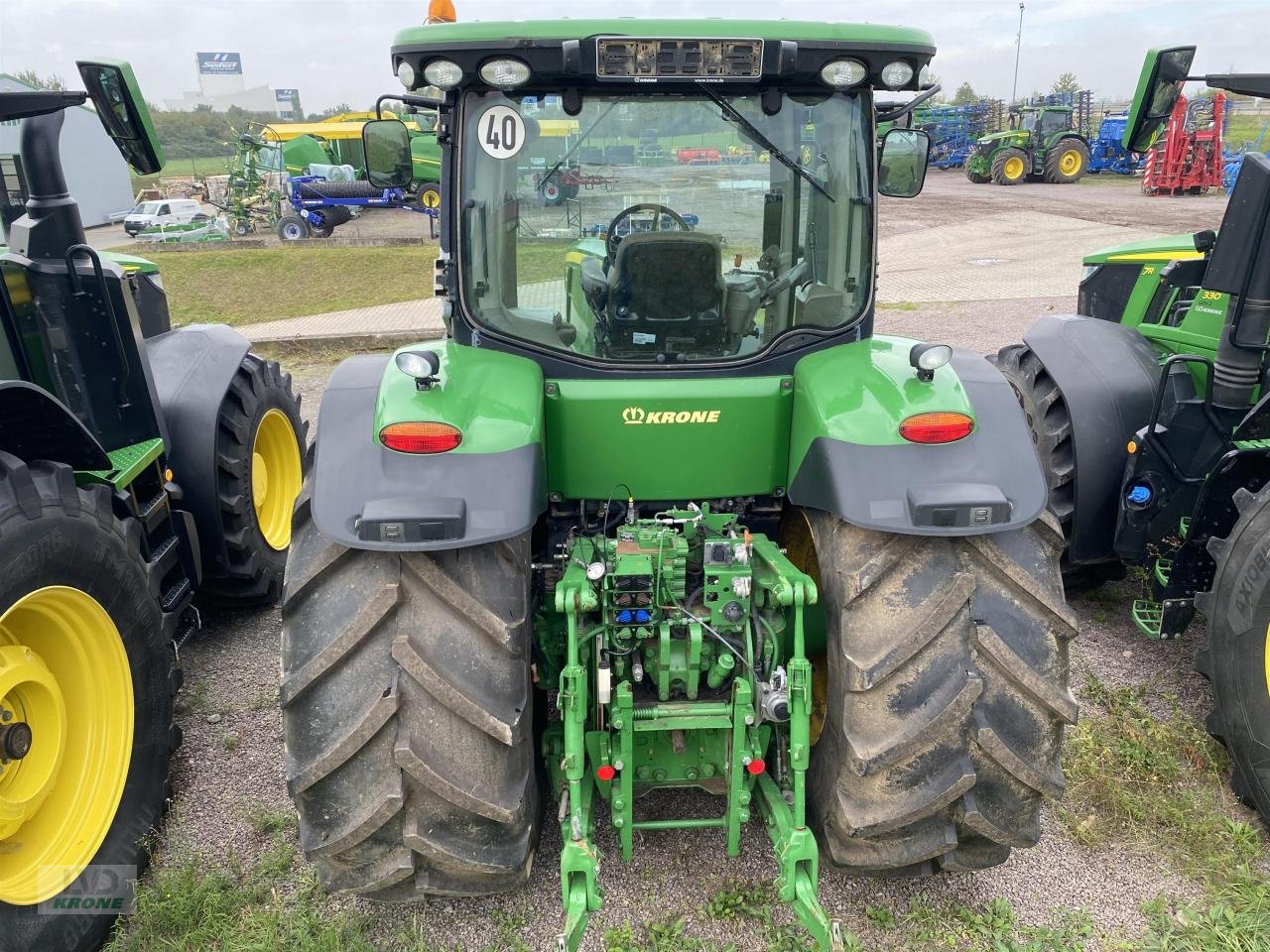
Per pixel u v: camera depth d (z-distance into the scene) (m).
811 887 2.41
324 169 22.70
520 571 2.47
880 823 2.39
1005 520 2.36
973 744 2.37
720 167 2.72
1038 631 2.43
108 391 3.51
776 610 2.71
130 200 33.81
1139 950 2.64
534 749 2.86
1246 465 3.40
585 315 2.80
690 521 2.76
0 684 2.52
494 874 2.41
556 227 2.75
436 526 2.26
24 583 2.50
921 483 2.42
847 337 2.90
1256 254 3.41
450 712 2.32
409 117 3.63
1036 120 28.19
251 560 4.40
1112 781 3.28
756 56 2.49
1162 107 3.03
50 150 3.26
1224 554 3.19
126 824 2.92
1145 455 3.87
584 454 2.84
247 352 4.71
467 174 2.70
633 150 2.69
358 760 2.32
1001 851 2.60
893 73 2.61
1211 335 4.29
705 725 2.54
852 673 2.36
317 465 2.46
